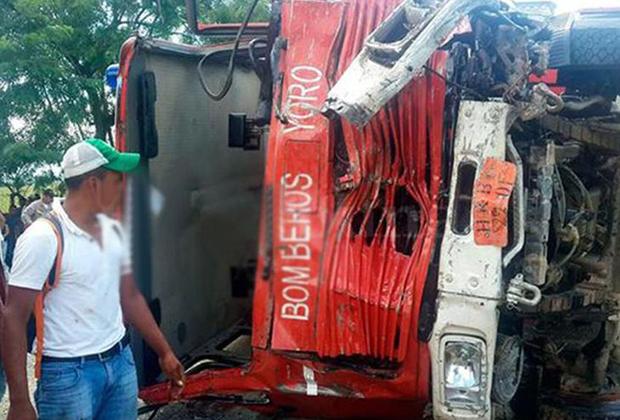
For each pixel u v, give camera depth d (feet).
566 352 12.05
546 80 11.23
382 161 9.42
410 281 9.00
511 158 9.07
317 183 9.39
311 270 9.19
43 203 23.32
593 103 10.77
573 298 11.25
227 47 13.35
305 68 9.78
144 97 11.34
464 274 8.77
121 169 8.45
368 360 9.21
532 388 11.30
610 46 9.82
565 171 11.31
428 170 9.47
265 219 9.43
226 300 14.34
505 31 9.23
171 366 9.57
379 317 9.03
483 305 8.70
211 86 14.11
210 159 14.06
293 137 9.46
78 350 8.19
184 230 13.17
